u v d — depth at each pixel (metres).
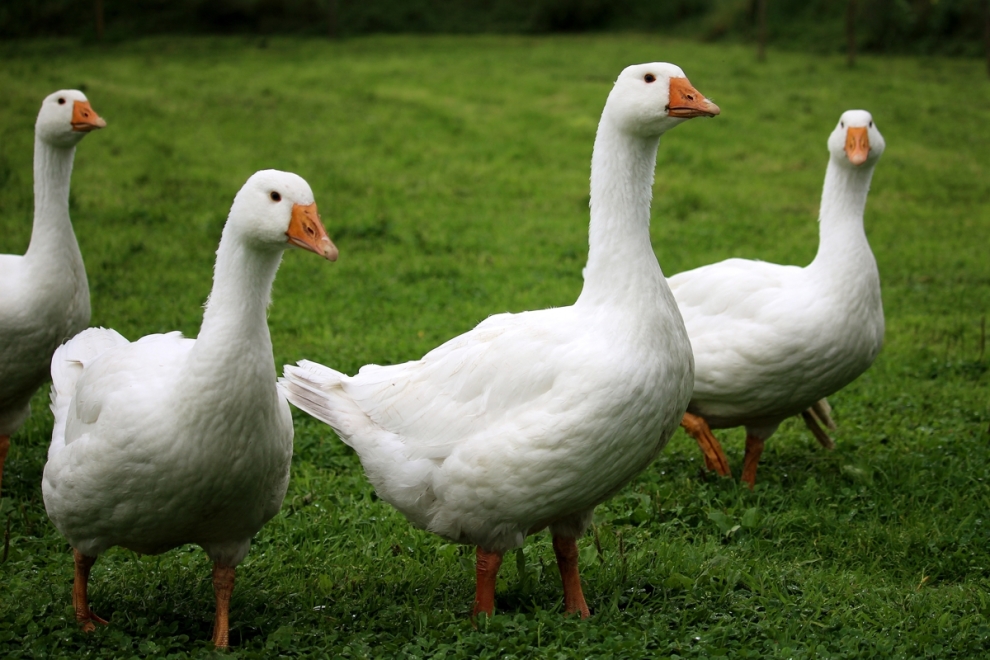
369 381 4.73
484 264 11.86
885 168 16.78
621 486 4.48
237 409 3.96
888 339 9.56
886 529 5.63
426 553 5.36
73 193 13.85
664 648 4.08
